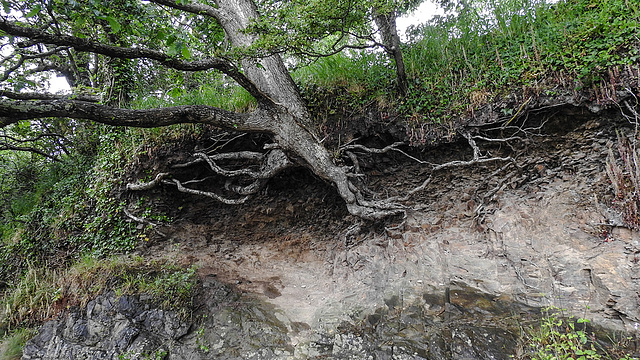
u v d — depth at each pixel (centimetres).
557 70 453
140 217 668
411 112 549
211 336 461
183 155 654
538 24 518
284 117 514
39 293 586
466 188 534
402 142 550
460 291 426
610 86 412
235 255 652
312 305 509
